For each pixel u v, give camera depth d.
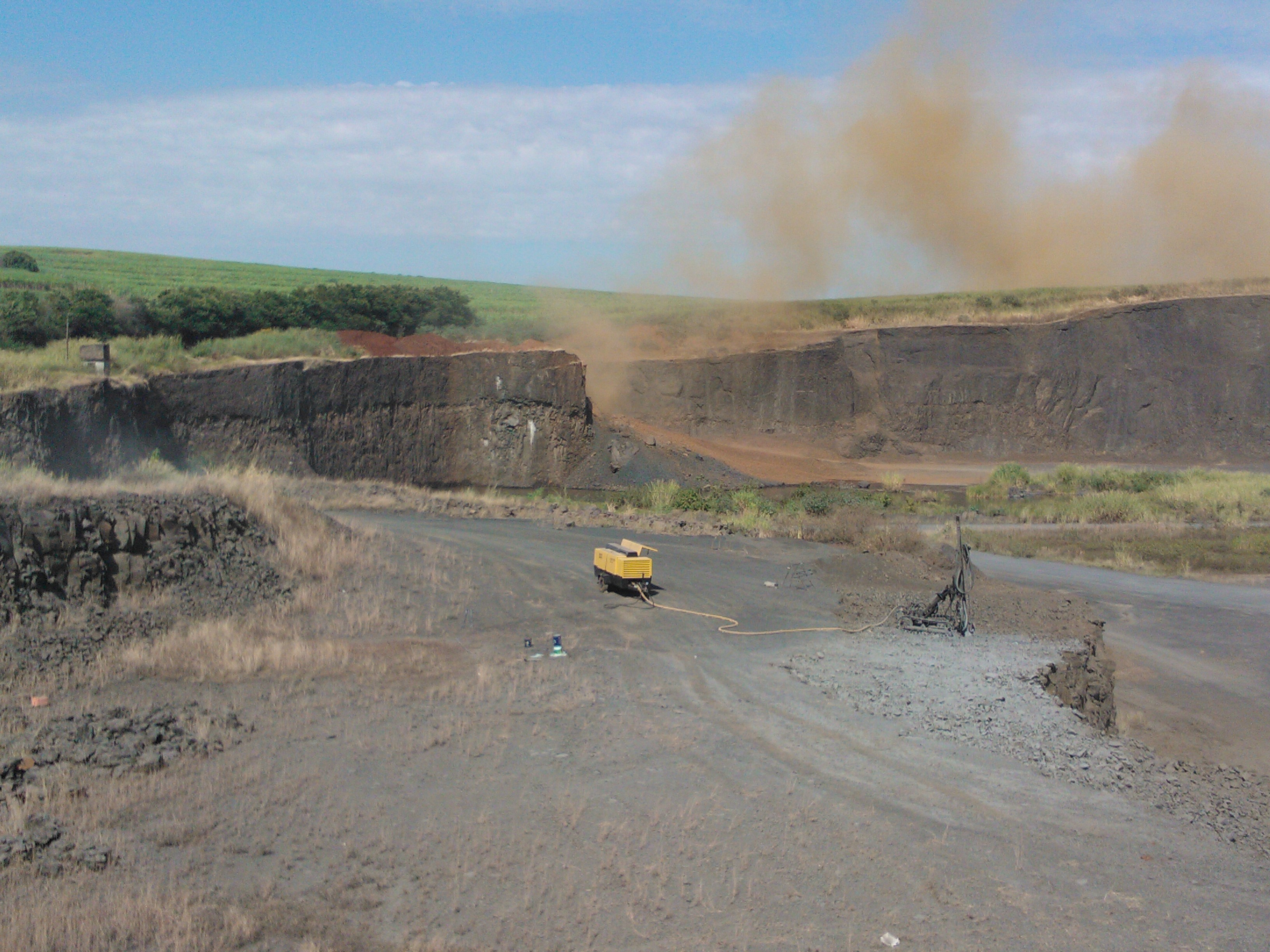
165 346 42.56
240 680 15.17
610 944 8.54
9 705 13.09
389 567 22.92
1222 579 32.78
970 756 13.84
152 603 17.67
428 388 51.44
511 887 9.40
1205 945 9.20
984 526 43.19
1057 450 69.38
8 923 8.09
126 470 30.02
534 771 12.28
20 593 15.88
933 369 69.75
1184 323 69.12
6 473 20.02
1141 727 19.14
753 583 25.25
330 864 9.67
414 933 8.52
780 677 17.33
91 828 9.98
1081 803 12.55
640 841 10.44
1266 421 67.88
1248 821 12.98
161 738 12.33
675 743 13.53
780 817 11.31
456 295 78.69
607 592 22.97
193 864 9.47
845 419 70.19
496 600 21.48
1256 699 21.30
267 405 41.31
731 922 8.99
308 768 11.94
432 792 11.46
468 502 35.72
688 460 58.12
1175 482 53.75
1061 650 19.88
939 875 10.16
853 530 32.53
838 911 9.31
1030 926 9.30
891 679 17.28
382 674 15.89
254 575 20.03
